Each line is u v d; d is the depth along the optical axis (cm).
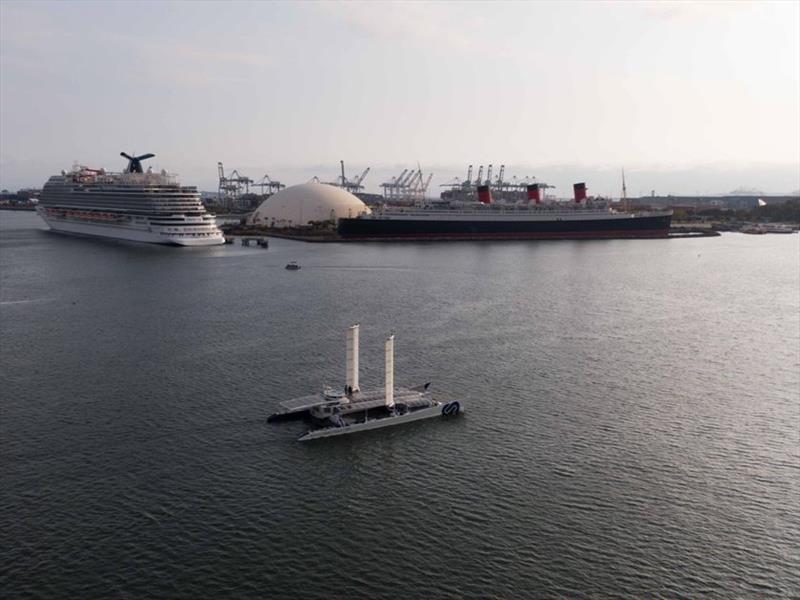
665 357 11069
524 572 5178
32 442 7250
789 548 5559
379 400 8431
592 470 6844
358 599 4850
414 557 5341
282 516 5900
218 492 6297
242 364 10162
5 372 9631
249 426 7825
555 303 15925
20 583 4931
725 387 9519
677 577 5166
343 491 6366
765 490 6481
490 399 8900
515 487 6475
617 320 14038
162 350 10906
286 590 4928
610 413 8431
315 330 12538
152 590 4894
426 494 6328
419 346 11488
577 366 10444
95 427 7688
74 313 13812
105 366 9975
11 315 13550
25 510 5894
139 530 5631
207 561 5241
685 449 7375
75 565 5153
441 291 17412
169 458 6969
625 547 5525
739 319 14350
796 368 10525
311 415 8138
